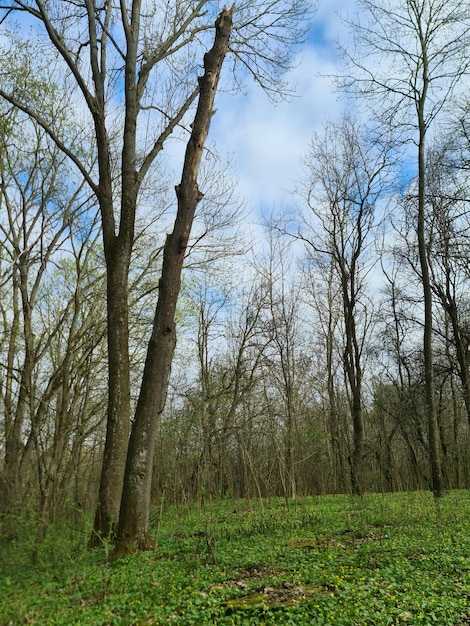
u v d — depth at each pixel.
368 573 7.42
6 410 12.48
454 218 22.11
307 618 5.59
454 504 15.17
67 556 8.19
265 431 19.56
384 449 28.77
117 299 11.09
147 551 8.93
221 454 19.05
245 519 13.87
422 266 18.27
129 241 11.42
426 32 18.14
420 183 18.44
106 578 6.84
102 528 10.02
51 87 15.25
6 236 15.70
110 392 10.77
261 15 14.03
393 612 5.80
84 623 5.36
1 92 11.34
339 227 24.27
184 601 6.12
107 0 13.62
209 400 19.28
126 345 11.02
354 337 23.12
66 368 13.48
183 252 10.23
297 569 7.90
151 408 9.55
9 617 5.61
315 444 21.88
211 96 10.86
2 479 9.88
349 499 18.58
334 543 10.00
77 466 13.29
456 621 5.61
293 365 24.47
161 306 9.95
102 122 12.05
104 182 11.79
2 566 7.57
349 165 24.23
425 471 30.53
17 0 11.85
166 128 12.51
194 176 10.45
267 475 20.53
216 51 11.05
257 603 6.19
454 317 27.61
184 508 15.17
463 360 27.41
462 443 36.81
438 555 8.26
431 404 17.77
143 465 9.38
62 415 12.69
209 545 9.08
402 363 29.67
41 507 9.83
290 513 14.38
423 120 18.58
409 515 12.73
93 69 12.35
